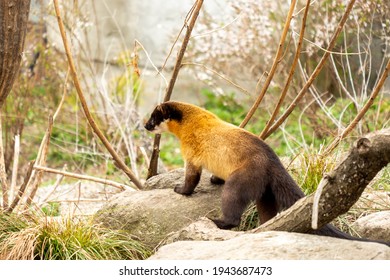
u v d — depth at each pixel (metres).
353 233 6.96
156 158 8.23
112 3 16.91
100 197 10.56
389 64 7.40
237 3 12.66
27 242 6.78
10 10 7.11
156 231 7.17
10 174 13.54
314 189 7.48
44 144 8.42
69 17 15.01
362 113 7.80
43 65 14.92
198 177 7.19
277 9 13.83
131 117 12.66
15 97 14.14
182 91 17.05
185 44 7.63
